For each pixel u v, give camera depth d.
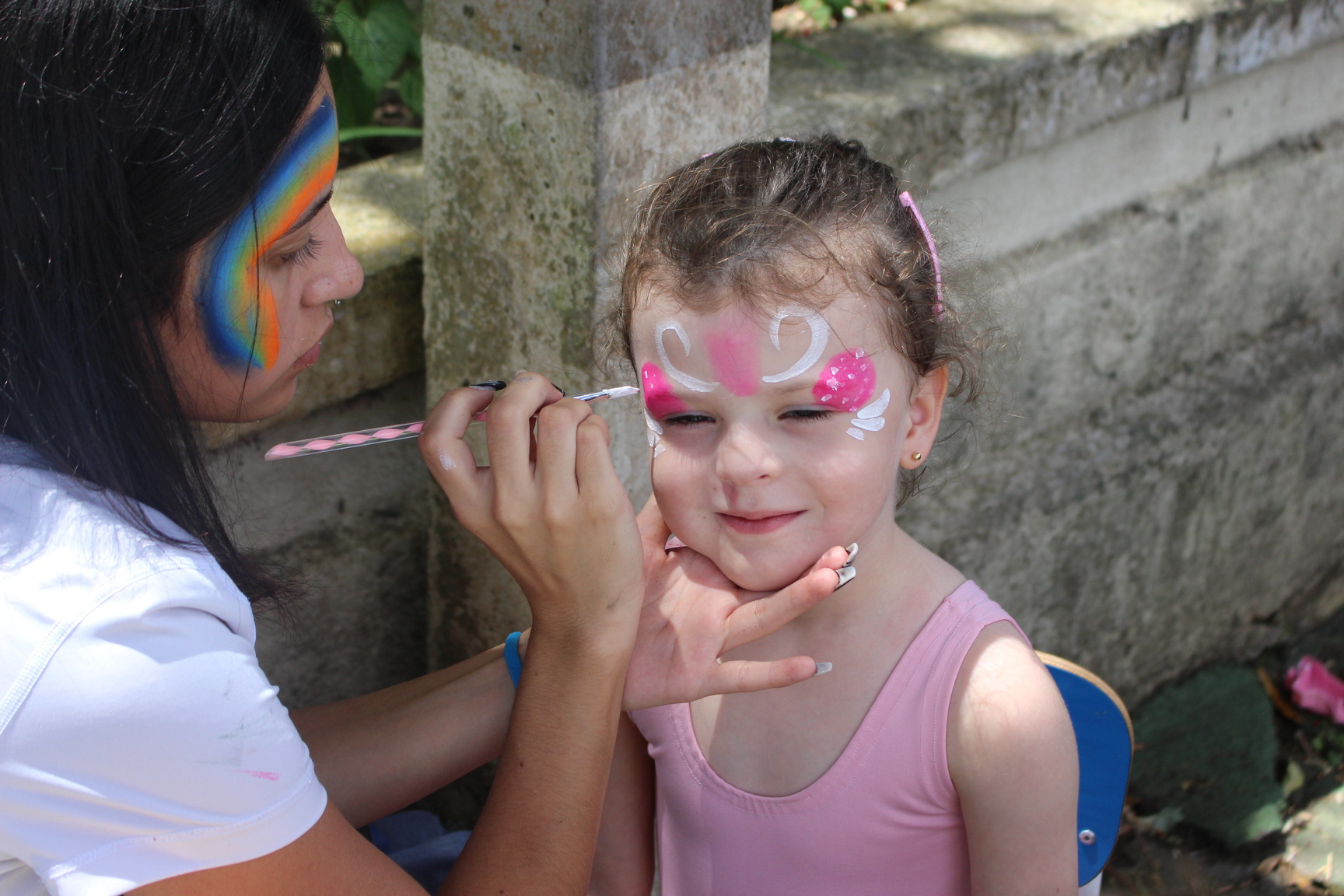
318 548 1.79
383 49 2.02
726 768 1.26
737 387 1.09
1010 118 2.04
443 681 1.33
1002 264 2.16
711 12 1.45
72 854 0.86
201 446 1.18
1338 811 2.49
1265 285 2.75
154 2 0.84
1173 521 2.65
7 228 0.84
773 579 1.14
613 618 1.08
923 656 1.17
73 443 0.89
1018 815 1.13
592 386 1.53
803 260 1.07
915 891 1.23
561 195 1.46
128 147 0.85
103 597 0.85
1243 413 2.69
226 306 0.97
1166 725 2.72
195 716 0.87
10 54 0.82
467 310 1.65
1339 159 2.78
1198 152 2.48
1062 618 2.53
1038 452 2.38
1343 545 3.16
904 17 2.27
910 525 2.15
